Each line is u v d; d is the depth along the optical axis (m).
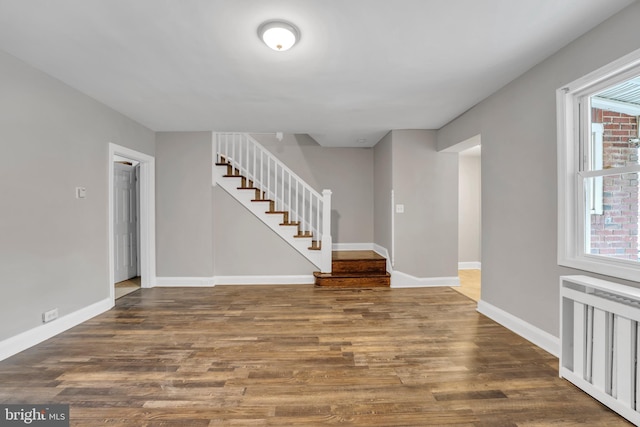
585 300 2.02
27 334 2.66
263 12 1.99
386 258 5.14
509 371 2.30
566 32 2.22
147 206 4.79
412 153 4.84
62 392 2.02
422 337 2.91
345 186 6.32
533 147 2.77
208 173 4.89
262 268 5.05
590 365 2.02
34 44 2.36
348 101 3.58
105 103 3.63
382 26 2.14
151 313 3.59
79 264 3.27
